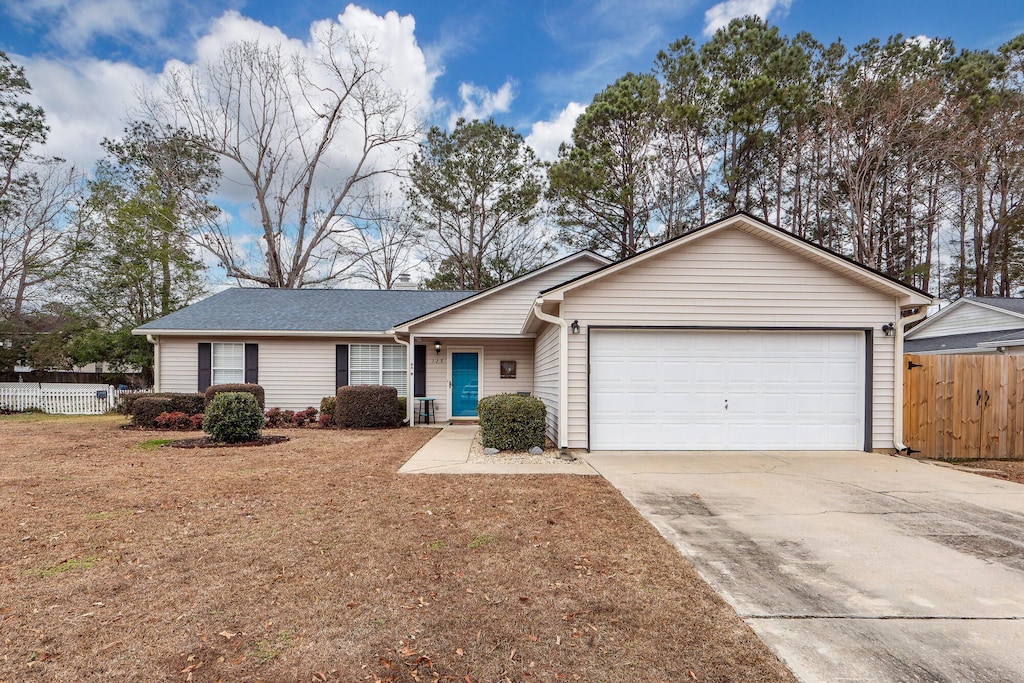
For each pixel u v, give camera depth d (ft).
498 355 47.98
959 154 65.67
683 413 29.01
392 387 43.50
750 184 72.02
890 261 75.66
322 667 8.24
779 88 64.95
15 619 9.66
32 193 76.33
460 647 8.85
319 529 15.10
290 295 56.49
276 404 47.73
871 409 28.73
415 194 88.43
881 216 71.61
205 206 83.15
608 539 14.38
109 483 20.77
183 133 78.79
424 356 47.98
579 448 28.63
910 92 62.28
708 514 16.88
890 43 66.08
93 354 65.98
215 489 19.90
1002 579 11.82
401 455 28.04
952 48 66.13
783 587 11.32
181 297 78.69
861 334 29.12
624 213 69.87
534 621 9.74
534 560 12.78
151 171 83.05
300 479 21.77
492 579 11.64
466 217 89.86
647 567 12.38
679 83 70.69
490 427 29.09
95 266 74.08
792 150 70.18
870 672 8.17
